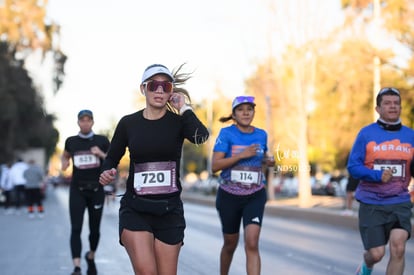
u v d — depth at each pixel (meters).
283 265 24.48
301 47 67.12
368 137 15.66
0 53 101.69
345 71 67.25
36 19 101.75
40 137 124.62
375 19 54.34
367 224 15.50
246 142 17.64
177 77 12.99
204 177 147.62
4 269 23.34
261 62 73.38
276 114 78.06
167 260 12.46
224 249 18.16
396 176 15.48
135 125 12.50
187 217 54.22
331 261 25.64
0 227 42.53
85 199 21.19
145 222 12.34
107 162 12.82
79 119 21.06
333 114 87.12
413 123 70.88
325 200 78.81
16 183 62.38
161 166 12.45
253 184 17.20
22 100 106.06
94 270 21.50
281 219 52.22
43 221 48.38
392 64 60.25
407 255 27.17
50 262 25.11
